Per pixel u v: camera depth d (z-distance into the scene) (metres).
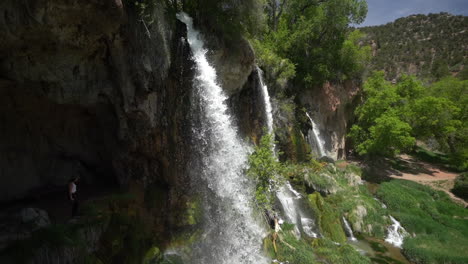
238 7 14.78
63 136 11.44
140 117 10.43
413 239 16.45
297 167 19.27
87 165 12.44
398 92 32.56
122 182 11.35
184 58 12.07
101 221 9.12
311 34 26.53
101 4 7.54
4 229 7.91
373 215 17.92
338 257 12.88
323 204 16.83
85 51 8.77
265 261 11.89
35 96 9.55
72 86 9.36
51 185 11.55
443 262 14.25
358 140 28.98
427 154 35.22
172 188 11.45
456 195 23.77
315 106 26.97
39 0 6.62
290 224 14.34
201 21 14.38
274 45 25.64
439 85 36.19
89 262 8.27
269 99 21.11
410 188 23.17
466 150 27.95
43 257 7.35
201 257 10.78
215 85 13.71
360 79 33.12
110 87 10.05
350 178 21.89
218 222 12.01
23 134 10.55
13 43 7.36
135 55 9.66
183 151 11.94
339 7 27.14
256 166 13.12
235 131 15.38
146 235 10.13
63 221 8.96
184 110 12.02
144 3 9.52
